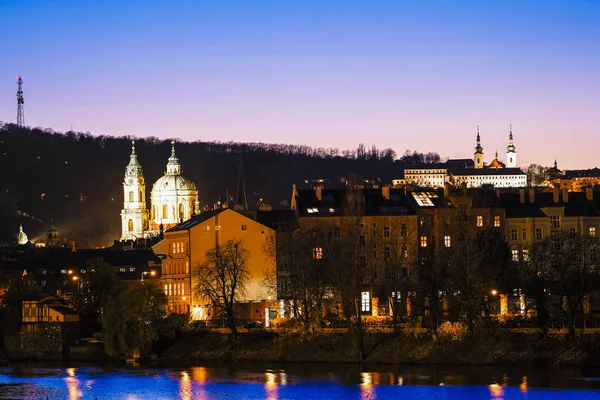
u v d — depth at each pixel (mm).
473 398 198750
